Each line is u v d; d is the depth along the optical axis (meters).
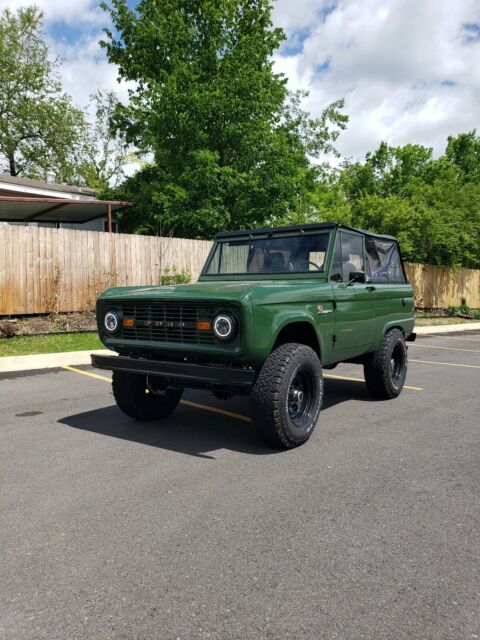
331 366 5.75
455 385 7.71
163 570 2.55
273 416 4.20
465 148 45.91
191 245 15.19
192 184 20.59
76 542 2.83
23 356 9.34
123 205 18.61
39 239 12.10
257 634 2.08
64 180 41.41
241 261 5.78
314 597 2.33
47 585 2.42
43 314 12.39
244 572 2.53
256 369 4.39
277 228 5.61
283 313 4.28
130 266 13.80
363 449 4.52
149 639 2.05
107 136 42.97
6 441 4.70
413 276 22.47
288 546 2.79
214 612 2.22
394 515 3.19
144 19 22.02
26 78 38.00
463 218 24.28
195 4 21.69
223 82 20.00
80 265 12.85
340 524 3.05
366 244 6.08
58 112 39.47
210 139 20.89
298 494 3.50
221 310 4.04
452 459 4.28
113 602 2.29
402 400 6.61
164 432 4.99
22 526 3.02
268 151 20.36
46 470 3.95
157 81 21.83
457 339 15.43
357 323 5.56
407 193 31.27
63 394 6.70
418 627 2.13
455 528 3.02
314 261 5.27
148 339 4.54
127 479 3.76
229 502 3.36
